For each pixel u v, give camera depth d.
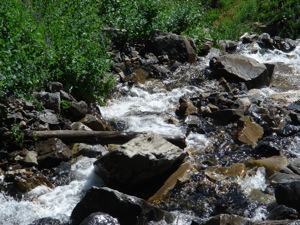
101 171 3.60
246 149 4.08
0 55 4.17
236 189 3.50
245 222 2.87
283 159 3.82
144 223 3.04
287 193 3.18
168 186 3.55
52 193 3.49
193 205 3.36
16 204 3.35
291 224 2.79
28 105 4.15
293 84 5.70
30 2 5.89
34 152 3.85
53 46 4.79
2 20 4.71
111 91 5.14
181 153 3.72
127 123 4.48
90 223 2.80
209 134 4.36
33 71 4.33
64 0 5.83
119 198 3.03
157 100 5.11
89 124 4.30
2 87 3.95
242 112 4.59
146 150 3.59
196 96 5.11
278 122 4.51
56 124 4.14
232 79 5.52
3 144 3.87
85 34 5.14
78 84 4.70
